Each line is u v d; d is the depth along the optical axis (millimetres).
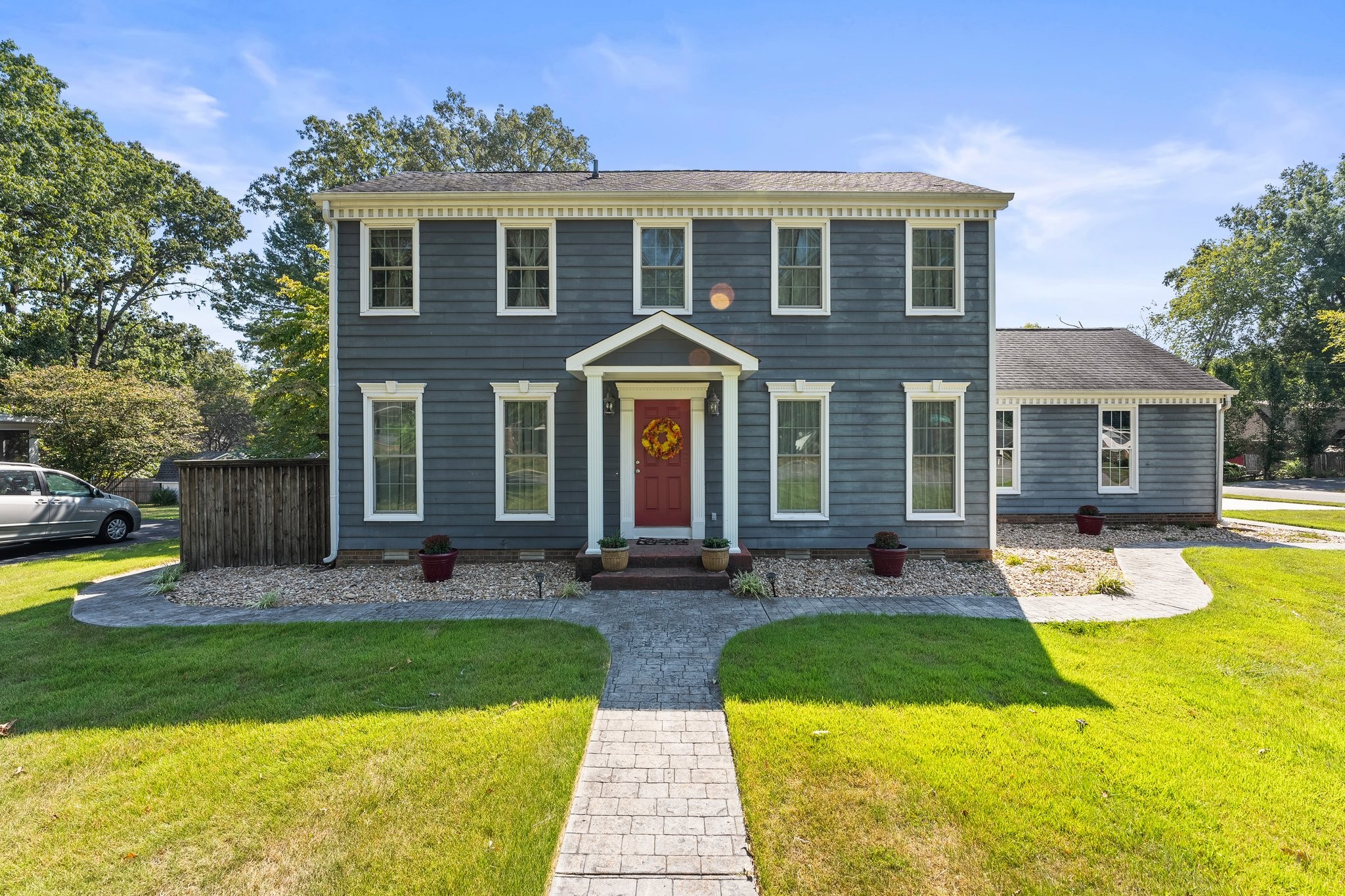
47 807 3287
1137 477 13375
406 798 3318
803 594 7797
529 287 9766
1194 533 12602
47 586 8555
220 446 50094
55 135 20422
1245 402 32688
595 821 3211
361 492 9633
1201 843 2920
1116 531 12773
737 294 9711
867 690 4645
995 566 9281
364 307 9625
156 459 20062
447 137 28766
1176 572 8844
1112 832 2984
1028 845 2912
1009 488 13344
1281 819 3086
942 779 3418
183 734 4047
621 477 9680
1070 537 12102
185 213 26828
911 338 9773
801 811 3186
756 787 3396
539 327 9680
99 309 26062
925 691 4617
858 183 10500
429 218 9578
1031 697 4508
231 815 3197
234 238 28234
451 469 9680
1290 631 6051
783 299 9812
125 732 4082
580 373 8883
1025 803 3209
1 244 18125
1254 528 13312
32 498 11625
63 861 2881
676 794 3453
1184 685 4723
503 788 3410
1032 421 13352
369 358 9633
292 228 28250
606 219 9664
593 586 8031
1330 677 4887
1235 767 3535
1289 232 33344
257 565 9570
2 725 4176
